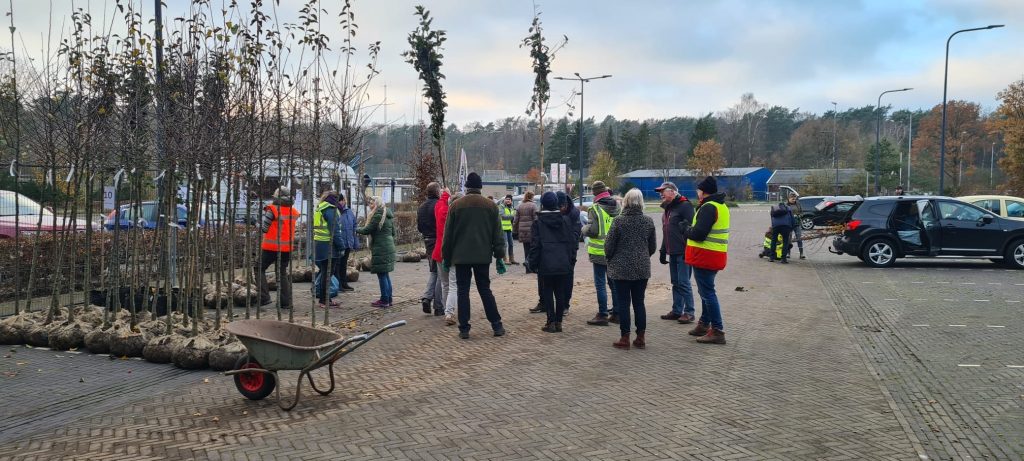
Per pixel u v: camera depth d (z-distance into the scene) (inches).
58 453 186.1
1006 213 826.2
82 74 317.4
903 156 3634.4
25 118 339.3
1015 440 202.5
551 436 201.9
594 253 366.9
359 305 421.1
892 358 305.3
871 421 217.9
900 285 547.5
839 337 346.3
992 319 398.0
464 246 325.7
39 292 419.8
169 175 309.4
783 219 716.0
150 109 325.4
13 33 327.6
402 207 1059.9
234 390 245.3
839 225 732.0
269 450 188.9
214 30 301.4
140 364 279.6
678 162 4333.2
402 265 658.8
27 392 241.1
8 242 402.6
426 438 199.2
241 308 404.8
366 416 218.1
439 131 539.2
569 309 415.8
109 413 219.5
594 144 4269.2
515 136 4087.1
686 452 190.7
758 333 354.0
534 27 641.0
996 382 265.4
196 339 274.5
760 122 4507.9
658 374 271.0
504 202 672.4
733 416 221.6
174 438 197.6
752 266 690.2
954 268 661.9
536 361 289.7
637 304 313.9
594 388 251.1
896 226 668.7
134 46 317.4
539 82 650.8
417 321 374.6
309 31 329.1
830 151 3469.5
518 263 678.5
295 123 342.6
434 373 270.2
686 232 325.4
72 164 318.0
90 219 326.0
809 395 245.6
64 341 299.0
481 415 220.1
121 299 361.7
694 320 384.5
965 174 2659.9
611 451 190.9
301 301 435.2
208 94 298.5
